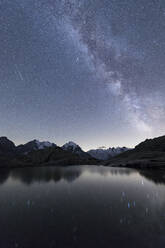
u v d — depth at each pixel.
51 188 12.70
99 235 4.79
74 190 11.87
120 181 16.44
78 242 4.39
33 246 4.24
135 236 4.68
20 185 14.18
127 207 7.61
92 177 20.30
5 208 7.59
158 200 8.83
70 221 5.93
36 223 5.78
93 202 8.53
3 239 4.64
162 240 4.42
